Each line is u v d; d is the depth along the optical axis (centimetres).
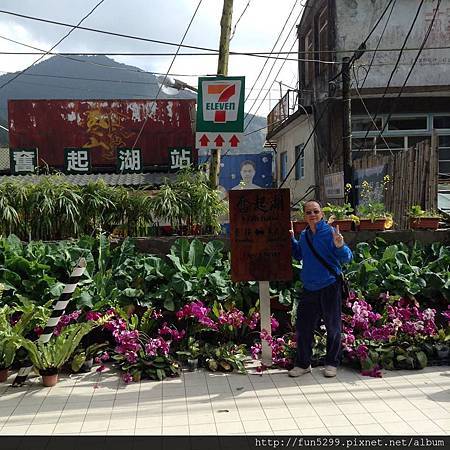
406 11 1457
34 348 480
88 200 866
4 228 830
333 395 457
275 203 517
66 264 618
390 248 655
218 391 470
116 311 554
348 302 596
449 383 483
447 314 575
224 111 800
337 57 1467
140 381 498
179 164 1667
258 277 518
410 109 1478
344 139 1187
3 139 3266
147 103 1759
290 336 580
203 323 550
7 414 428
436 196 868
